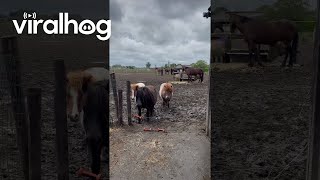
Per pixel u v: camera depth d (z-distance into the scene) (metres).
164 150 4.66
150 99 7.16
